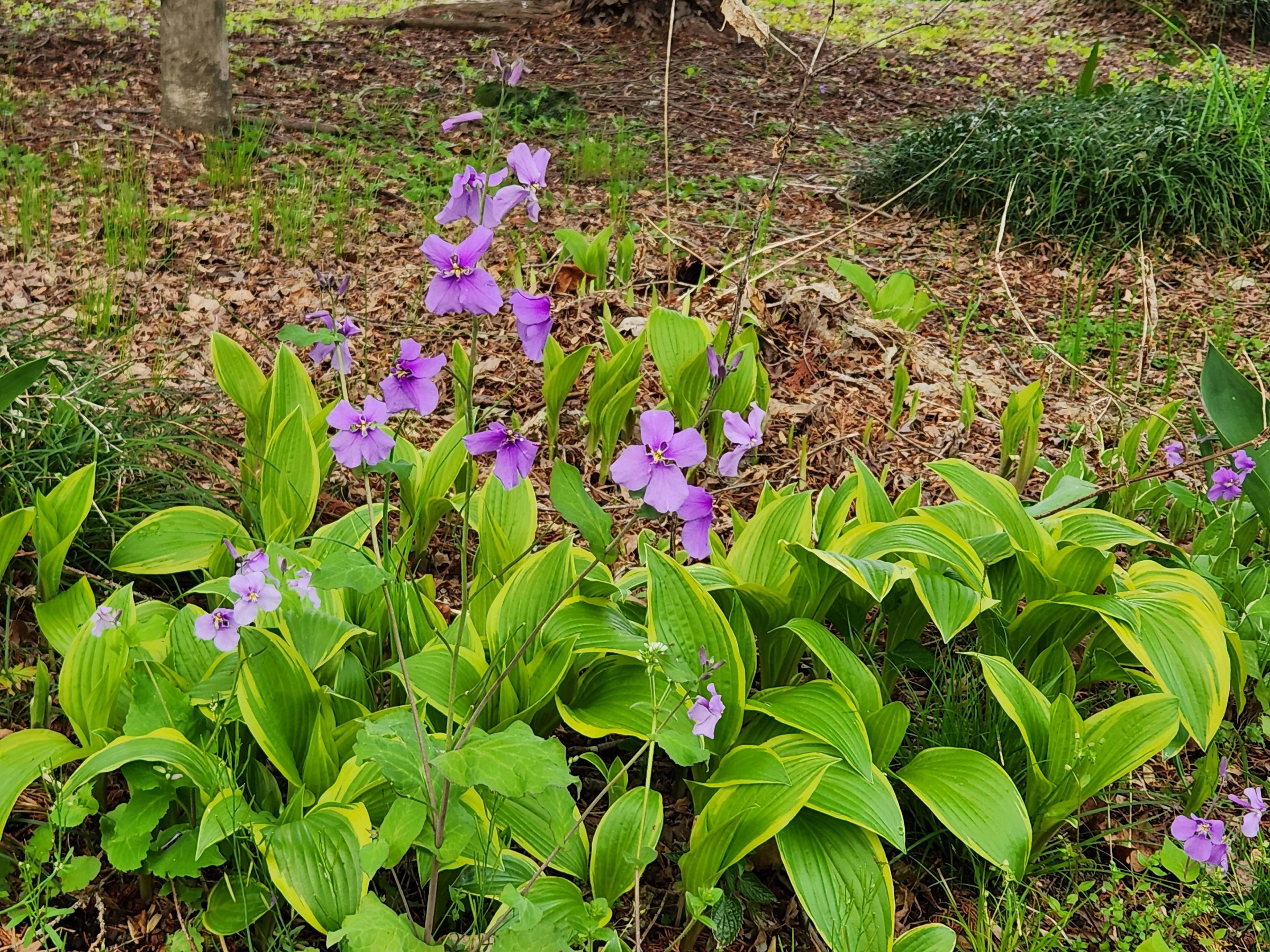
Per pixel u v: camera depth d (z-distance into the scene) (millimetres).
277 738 2016
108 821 1926
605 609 2410
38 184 6012
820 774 1993
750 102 9867
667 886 2240
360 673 2352
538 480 3699
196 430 3137
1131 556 3258
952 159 6074
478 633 2568
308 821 1863
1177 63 8062
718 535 3469
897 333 4773
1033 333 5152
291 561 2082
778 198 7219
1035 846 2314
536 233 6133
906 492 2990
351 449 1679
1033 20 13461
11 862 2023
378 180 6820
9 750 1995
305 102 8789
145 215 5465
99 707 2082
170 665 2275
